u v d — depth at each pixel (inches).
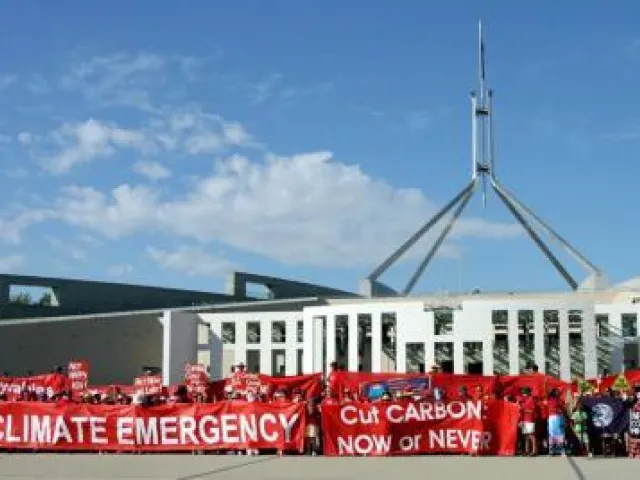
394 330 2822.3
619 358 2635.3
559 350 2549.2
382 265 3821.4
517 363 2514.8
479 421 1009.5
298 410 1017.5
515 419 1013.2
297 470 836.0
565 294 3181.6
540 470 831.7
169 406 1039.0
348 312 2711.6
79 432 1037.2
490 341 2534.5
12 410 1045.8
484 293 3326.8
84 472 824.3
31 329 2743.6
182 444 1029.2
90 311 3535.9
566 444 1015.0
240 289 4037.9
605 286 3725.4
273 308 3376.0
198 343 3002.0
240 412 1026.1
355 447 1002.7
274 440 1013.8
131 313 3051.2
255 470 837.2
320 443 1012.5
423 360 2694.4
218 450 1025.5
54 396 1334.9
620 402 1007.6
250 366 3063.5
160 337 3125.0
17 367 2689.5
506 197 4089.6
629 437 990.4
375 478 767.7
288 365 2901.1
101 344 2940.5
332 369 1414.9
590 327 2519.7
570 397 1071.0
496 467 861.8
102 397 1291.8
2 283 3289.9
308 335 2792.8
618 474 794.2
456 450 1008.2
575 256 3828.7
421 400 1016.9
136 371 3036.4
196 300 3912.4
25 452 1039.6
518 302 2546.8
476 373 2655.0
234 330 3048.7
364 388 1350.9
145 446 1032.2
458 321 2571.4
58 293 3462.1
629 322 2679.6
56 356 2805.1
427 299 3223.4
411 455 1000.2
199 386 1434.5
